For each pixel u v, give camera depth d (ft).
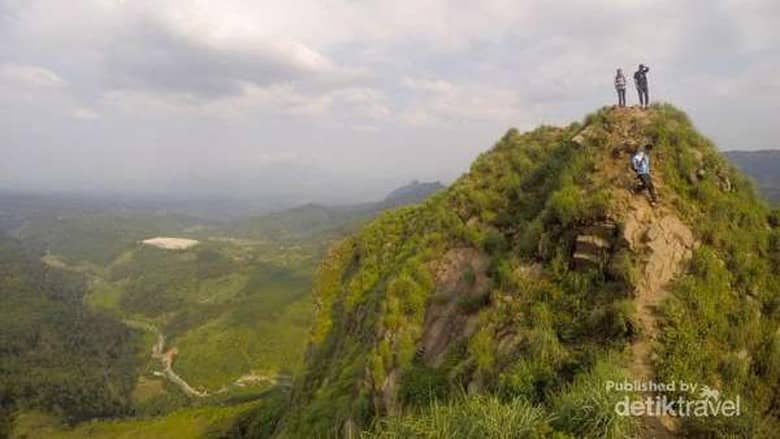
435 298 63.82
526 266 50.85
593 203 48.55
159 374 580.30
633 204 47.44
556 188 56.44
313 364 112.27
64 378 543.39
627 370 34.88
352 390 70.74
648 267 42.50
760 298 42.06
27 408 475.72
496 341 45.85
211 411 313.12
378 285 96.53
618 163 53.47
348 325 102.99
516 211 67.31
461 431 30.42
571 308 43.29
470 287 59.88
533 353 38.91
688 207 47.67
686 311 38.86
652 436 30.96
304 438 71.20
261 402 287.69
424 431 31.53
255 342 620.49
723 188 51.60
